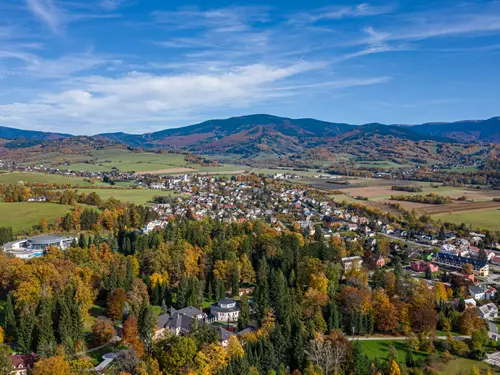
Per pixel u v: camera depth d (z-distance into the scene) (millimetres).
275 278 196500
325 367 142625
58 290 169250
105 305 184500
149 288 197750
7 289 179250
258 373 135375
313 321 170375
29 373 131500
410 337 168750
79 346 142625
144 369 128250
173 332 160875
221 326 174875
